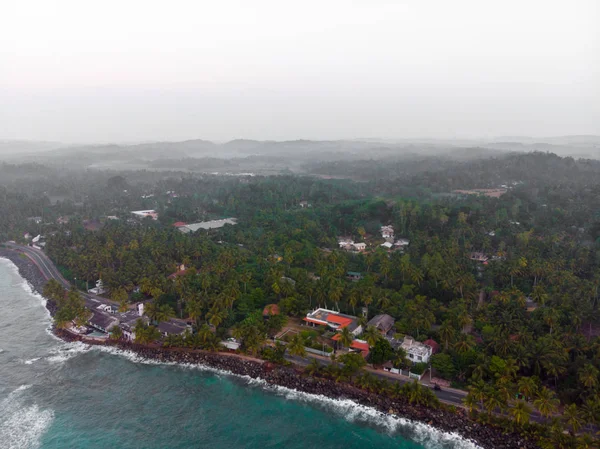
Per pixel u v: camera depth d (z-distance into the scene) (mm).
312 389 121562
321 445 101500
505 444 96625
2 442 103250
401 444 100312
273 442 103000
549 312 132500
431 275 172375
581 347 117875
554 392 102312
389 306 154875
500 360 112438
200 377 130375
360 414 111375
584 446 88375
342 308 160500
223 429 107875
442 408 107125
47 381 128750
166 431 107188
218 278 178000
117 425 109500
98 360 140625
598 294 162125
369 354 130500
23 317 174000
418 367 120438
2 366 136875
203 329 140375
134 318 159625
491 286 175375
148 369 135250
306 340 137125
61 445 102312
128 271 190750
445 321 130375
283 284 167875
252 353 137875
